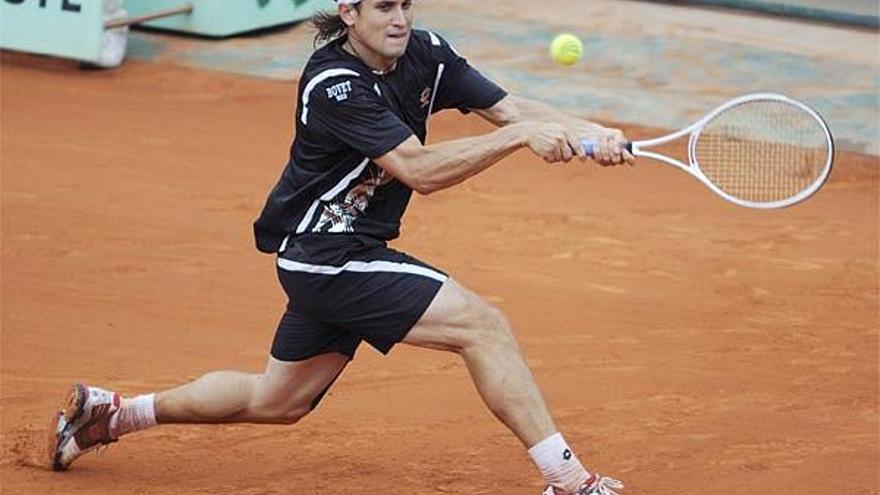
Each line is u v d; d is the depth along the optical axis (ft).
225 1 166.09
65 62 158.71
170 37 167.84
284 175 60.59
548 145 56.90
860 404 78.89
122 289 96.07
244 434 73.92
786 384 82.02
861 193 124.77
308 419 75.72
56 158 126.62
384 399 78.74
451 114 145.89
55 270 99.35
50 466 68.69
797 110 68.90
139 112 143.02
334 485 67.67
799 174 68.59
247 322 90.74
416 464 70.23
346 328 60.34
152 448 71.97
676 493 66.69
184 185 120.47
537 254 106.22
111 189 118.42
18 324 89.40
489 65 158.92
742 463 70.33
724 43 167.43
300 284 59.72
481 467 69.97
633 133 139.54
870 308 96.37
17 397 78.59
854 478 68.49
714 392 80.48
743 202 60.59
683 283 100.42
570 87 152.35
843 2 180.86
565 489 58.44
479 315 58.65
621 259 105.29
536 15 177.58
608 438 73.46
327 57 58.75
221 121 141.28
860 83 154.81
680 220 114.93
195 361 84.43
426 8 179.63
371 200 59.52
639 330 90.89
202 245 105.50
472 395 79.66
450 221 113.19
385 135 57.26
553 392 79.92
